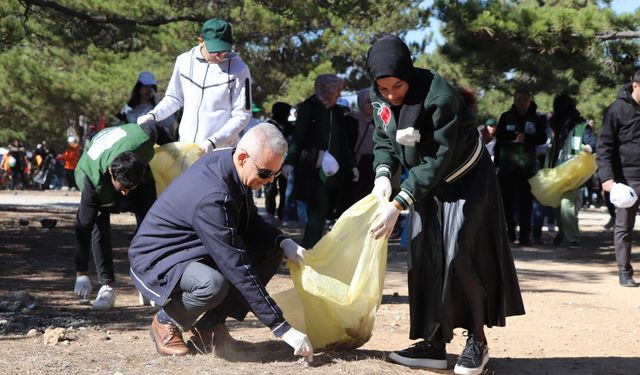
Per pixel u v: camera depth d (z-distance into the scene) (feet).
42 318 19.04
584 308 22.82
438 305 14.49
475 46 39.06
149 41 51.29
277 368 13.99
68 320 18.95
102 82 74.38
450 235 14.29
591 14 37.24
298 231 43.45
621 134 27.07
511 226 41.68
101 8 45.27
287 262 15.31
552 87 42.93
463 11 37.58
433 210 14.56
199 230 13.87
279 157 13.98
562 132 40.14
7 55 68.80
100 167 19.17
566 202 40.09
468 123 14.03
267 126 14.15
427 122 13.74
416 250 14.71
